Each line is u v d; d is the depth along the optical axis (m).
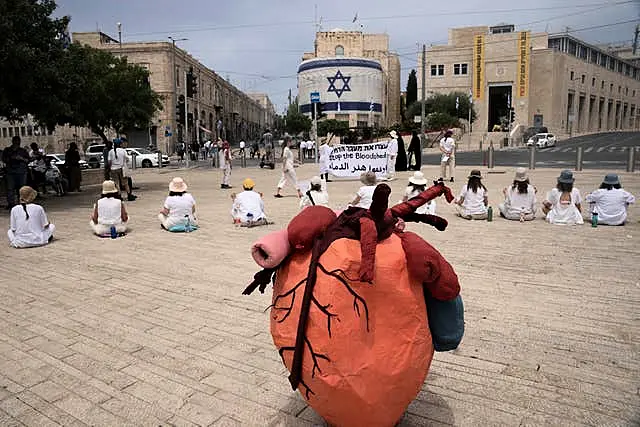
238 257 8.41
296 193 17.25
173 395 4.07
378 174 20.81
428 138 55.72
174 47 47.94
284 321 3.12
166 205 10.68
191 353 4.82
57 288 6.91
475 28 83.50
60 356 4.82
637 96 117.06
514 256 7.91
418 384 3.12
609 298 5.97
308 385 3.03
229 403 3.94
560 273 6.99
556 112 81.00
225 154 19.81
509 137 63.16
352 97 73.06
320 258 3.03
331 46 80.00
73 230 11.07
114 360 4.71
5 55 12.88
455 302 3.29
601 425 3.52
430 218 3.54
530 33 75.69
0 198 16.66
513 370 4.32
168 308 6.05
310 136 69.44
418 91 83.44
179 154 46.28
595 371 4.27
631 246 8.41
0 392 4.18
